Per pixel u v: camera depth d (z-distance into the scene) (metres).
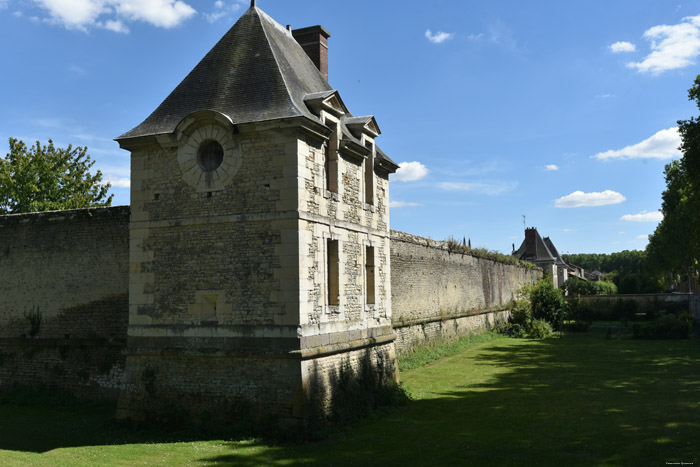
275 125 12.47
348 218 14.70
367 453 11.23
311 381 12.36
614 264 130.50
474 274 32.47
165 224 13.34
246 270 12.56
